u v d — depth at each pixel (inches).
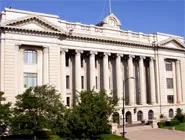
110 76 2672.2
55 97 1657.2
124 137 1884.8
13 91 2022.6
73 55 2455.7
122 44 2655.0
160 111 2854.3
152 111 2805.1
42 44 2180.1
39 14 2188.7
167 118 2829.7
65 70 2385.6
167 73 3034.0
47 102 1606.8
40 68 2191.2
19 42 2084.2
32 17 2117.4
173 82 3075.8
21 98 1654.8
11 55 2042.3
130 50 2714.1
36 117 1568.7
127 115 2652.6
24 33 2108.8
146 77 2945.4
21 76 2102.6
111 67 2689.5
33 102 1567.4
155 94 2874.0
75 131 1418.6
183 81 3127.5
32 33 2139.5
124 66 2770.7
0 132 1769.2
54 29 2228.1
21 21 2075.5
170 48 3006.9
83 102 1473.9
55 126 1539.1
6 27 2017.7
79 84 2374.5
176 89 3078.2
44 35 2193.7
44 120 1557.6
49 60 2197.3
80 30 2427.4
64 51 2321.6
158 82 2893.7
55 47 2235.5
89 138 1470.2
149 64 2893.7
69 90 2422.5
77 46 2390.5
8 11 2059.5
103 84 2534.5
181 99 3090.6
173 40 3046.3
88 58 2522.1
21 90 2085.4
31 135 1808.6
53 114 1579.7
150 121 2481.5
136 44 2731.3
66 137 1625.2
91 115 1408.7
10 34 2054.6
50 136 1786.4
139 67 2795.3
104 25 2620.6
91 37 2443.4
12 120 1553.9
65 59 2399.1
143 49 2819.9
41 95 1624.0
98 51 2504.9
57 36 2252.7
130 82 2684.5
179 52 3125.0
